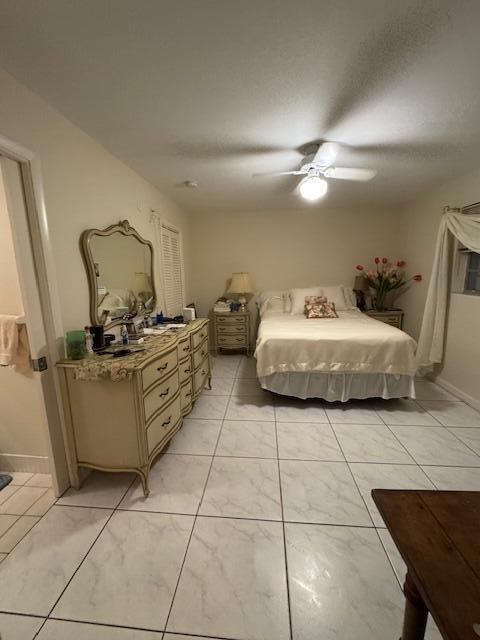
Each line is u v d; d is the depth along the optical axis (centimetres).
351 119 188
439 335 321
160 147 224
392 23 116
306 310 399
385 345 272
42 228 159
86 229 201
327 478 189
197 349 281
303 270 472
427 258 369
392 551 140
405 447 221
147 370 175
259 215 463
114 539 148
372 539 146
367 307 463
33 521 159
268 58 134
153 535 150
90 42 123
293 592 123
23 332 171
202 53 131
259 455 213
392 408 281
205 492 178
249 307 488
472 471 195
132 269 264
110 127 193
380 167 278
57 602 121
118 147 222
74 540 148
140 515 162
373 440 230
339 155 249
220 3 106
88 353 185
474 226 273
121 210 250
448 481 186
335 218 454
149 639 108
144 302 288
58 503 171
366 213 449
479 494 85
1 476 193
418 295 392
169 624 113
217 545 144
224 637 109
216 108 174
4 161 143
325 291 430
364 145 227
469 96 164
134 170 271
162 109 174
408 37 123
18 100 146
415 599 80
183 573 131
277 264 474
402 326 434
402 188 347
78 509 167
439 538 71
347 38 123
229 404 294
